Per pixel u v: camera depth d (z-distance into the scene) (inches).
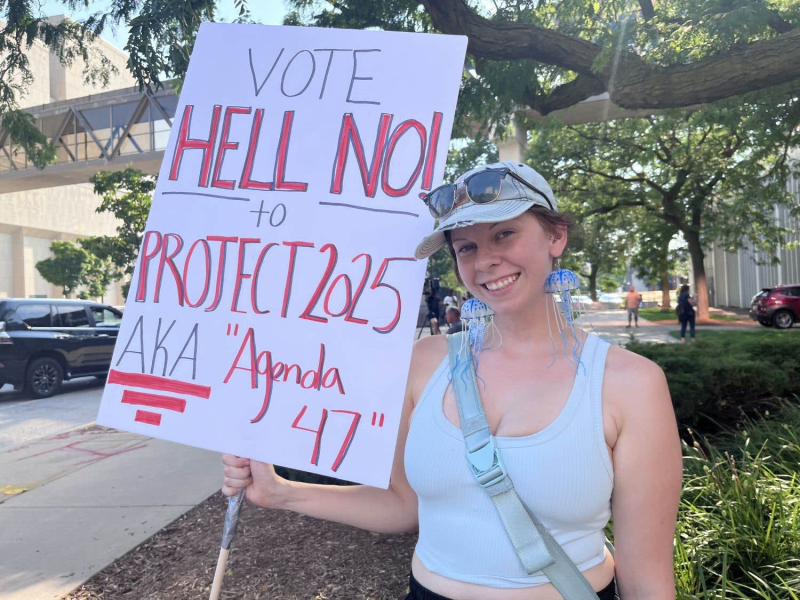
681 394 181.9
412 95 61.8
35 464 227.0
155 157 878.4
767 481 121.4
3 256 1897.1
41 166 331.3
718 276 1758.1
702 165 759.7
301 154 64.2
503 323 50.1
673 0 243.6
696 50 204.7
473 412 47.3
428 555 50.0
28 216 1935.3
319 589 117.5
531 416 46.0
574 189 830.5
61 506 175.9
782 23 235.9
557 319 48.6
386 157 61.4
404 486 57.7
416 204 59.6
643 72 204.5
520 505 44.7
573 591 43.6
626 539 45.1
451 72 61.2
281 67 66.7
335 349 59.2
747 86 193.6
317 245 61.8
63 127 962.1
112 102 922.7
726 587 92.2
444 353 54.7
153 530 153.0
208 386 62.8
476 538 46.2
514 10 283.4
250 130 66.4
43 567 134.7
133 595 121.0
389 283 58.8
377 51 63.6
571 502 44.1
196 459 222.5
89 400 389.7
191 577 125.8
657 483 44.0
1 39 258.8
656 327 876.6
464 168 656.4
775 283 1266.0
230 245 64.9
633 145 764.0
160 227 67.8
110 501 178.4
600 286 2561.5
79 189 2172.7
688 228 854.5
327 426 58.1
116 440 264.1
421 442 49.4
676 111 438.0
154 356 65.4
